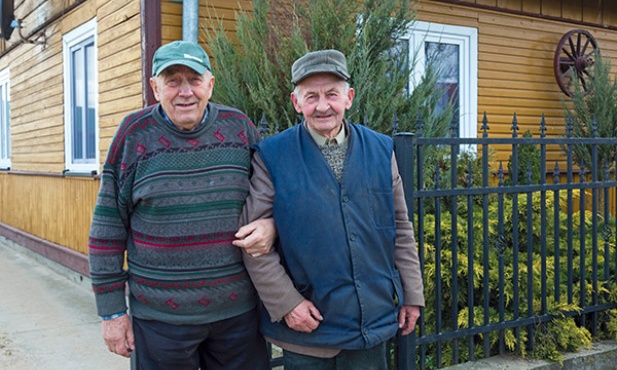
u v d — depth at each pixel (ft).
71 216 22.34
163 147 6.88
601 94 24.71
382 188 7.37
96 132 20.11
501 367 10.71
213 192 6.97
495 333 11.34
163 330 7.16
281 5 15.89
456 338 10.62
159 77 6.77
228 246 7.09
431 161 15.57
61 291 20.54
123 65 17.89
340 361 7.47
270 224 7.11
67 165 22.74
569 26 26.35
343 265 7.07
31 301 19.19
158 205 6.83
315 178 7.09
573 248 13.20
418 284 7.84
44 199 25.49
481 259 11.96
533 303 11.62
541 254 11.50
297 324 7.13
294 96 7.50
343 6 15.19
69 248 22.68
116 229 7.08
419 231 10.05
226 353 7.63
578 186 11.68
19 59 28.78
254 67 14.92
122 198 6.98
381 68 14.98
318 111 7.08
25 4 26.96
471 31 23.53
